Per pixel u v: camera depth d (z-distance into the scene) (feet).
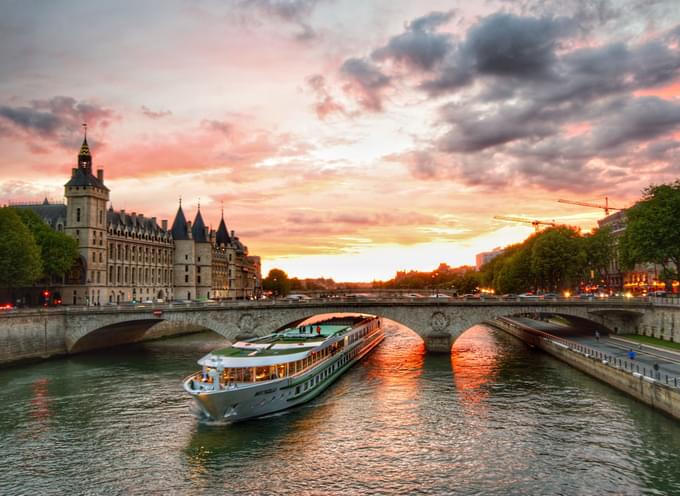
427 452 137.69
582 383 209.46
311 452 138.51
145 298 509.35
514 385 208.44
